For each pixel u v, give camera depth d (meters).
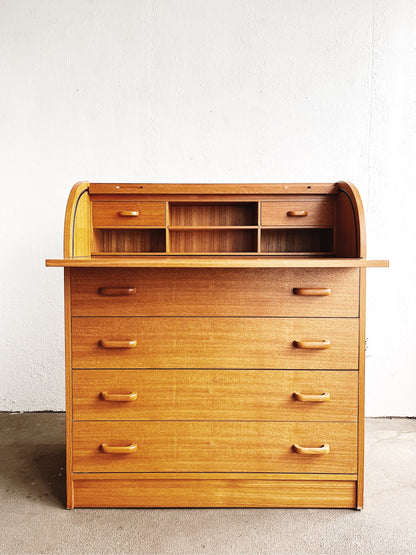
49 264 1.42
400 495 1.69
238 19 2.42
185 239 2.17
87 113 2.46
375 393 2.53
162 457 1.58
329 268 1.56
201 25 2.42
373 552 1.36
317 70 2.44
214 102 2.45
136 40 2.43
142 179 2.48
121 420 1.58
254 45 2.43
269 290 1.56
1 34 2.44
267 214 2.04
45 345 2.54
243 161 2.47
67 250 1.66
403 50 2.41
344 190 1.90
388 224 2.46
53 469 1.90
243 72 2.44
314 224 2.03
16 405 2.55
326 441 1.58
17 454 2.04
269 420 1.58
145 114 2.46
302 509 1.60
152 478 1.59
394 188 2.46
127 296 1.57
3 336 2.54
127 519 1.53
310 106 2.45
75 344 1.58
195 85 2.45
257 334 1.57
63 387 2.56
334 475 1.58
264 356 1.57
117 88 2.46
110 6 2.42
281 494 1.60
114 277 1.57
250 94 2.45
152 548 1.38
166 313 1.57
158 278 1.56
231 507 1.60
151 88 2.45
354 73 2.43
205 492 1.60
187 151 2.47
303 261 1.40
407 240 2.47
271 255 2.05
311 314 1.57
